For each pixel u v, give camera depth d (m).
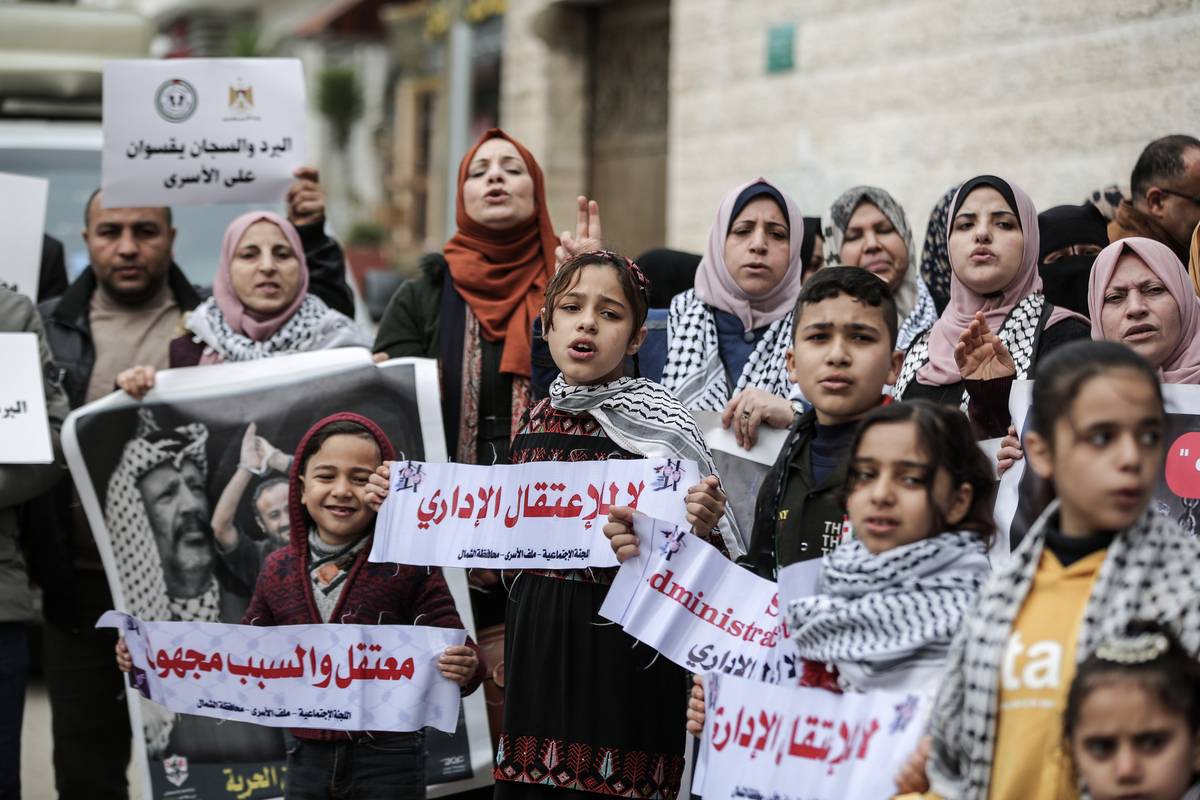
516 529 4.41
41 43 9.79
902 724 3.39
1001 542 4.40
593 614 4.30
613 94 14.48
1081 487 3.04
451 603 4.85
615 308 4.33
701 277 5.46
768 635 4.05
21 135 9.12
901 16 9.75
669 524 4.15
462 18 14.45
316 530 4.86
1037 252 5.06
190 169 6.21
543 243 5.79
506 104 15.35
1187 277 4.75
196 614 5.43
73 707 5.69
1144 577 3.06
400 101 26.42
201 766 5.22
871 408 4.08
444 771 5.20
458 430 5.53
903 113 9.74
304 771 4.62
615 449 4.38
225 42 34.38
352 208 28.44
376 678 4.54
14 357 5.11
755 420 4.67
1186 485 4.39
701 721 3.85
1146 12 8.05
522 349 5.53
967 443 3.49
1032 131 8.75
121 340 6.14
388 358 5.55
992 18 9.02
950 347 5.04
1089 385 3.03
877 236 6.19
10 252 6.32
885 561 3.46
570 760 4.23
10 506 5.04
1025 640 3.14
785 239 5.37
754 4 11.12
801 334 4.12
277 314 5.82
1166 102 7.94
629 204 14.29
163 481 5.47
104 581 5.71
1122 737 2.91
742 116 11.27
